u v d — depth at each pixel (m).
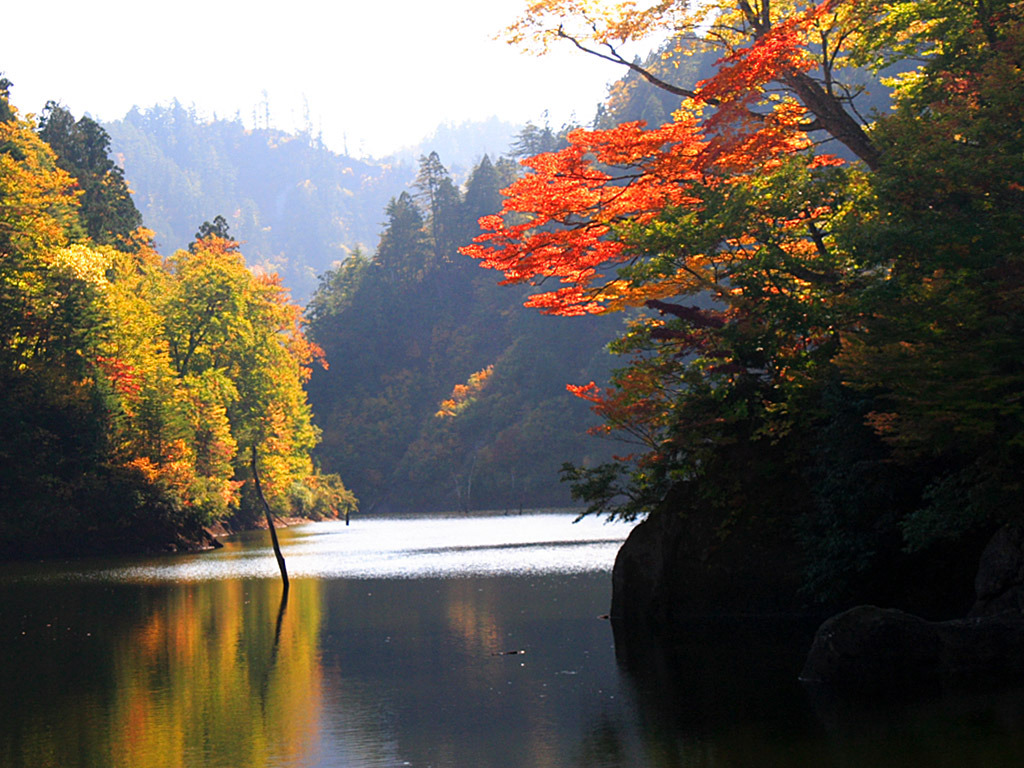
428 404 166.00
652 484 25.34
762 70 23.81
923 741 12.23
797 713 14.04
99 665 20.11
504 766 12.20
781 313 22.14
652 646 20.52
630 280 25.84
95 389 57.97
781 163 24.00
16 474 54.31
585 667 18.48
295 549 57.12
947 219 17.67
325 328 177.00
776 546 23.66
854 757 11.75
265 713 15.57
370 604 28.95
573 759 12.39
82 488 55.78
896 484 20.78
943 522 18.22
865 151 24.44
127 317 63.62
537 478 135.12
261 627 24.98
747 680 16.58
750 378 23.70
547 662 19.12
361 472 154.12
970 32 21.42
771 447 23.83
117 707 16.23
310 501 110.25
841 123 24.66
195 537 61.34
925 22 24.67
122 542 57.00
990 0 21.06
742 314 22.88
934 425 17.03
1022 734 12.34
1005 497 17.47
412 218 187.00
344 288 185.88
